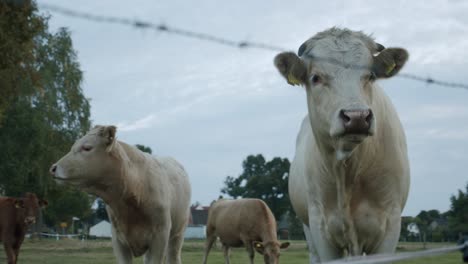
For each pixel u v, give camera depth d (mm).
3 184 33031
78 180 7160
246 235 16500
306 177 5625
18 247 14945
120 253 7758
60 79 33875
